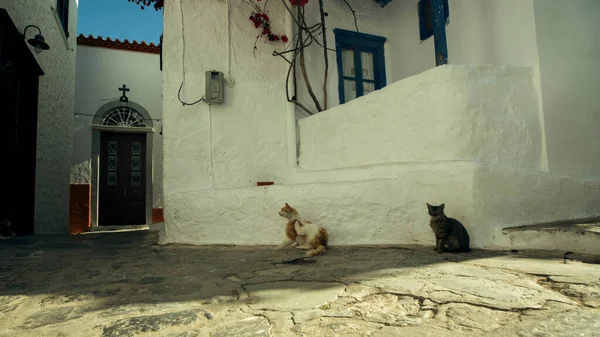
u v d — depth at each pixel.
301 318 2.11
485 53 5.93
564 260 3.43
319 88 7.14
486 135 4.79
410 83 5.16
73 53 10.48
